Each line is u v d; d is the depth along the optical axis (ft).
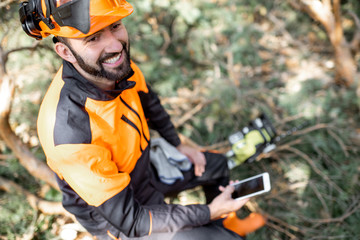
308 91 9.35
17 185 7.06
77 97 4.02
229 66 10.18
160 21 11.11
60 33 3.62
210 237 5.03
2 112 5.83
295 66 10.63
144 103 5.56
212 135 8.71
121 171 4.76
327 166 8.14
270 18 12.05
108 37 3.73
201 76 10.52
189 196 7.43
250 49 10.57
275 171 7.98
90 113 4.10
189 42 10.41
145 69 9.31
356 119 8.82
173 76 9.78
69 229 6.55
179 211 4.76
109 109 4.21
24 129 7.87
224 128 8.82
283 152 8.38
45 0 3.51
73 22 3.46
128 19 8.73
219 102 8.84
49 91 4.27
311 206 7.31
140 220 4.49
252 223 6.79
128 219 4.38
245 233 6.61
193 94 9.66
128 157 4.70
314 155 8.26
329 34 9.05
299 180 7.75
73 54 3.79
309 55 10.91
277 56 11.07
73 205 4.75
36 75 8.38
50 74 8.14
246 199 5.19
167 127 6.07
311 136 8.38
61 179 4.53
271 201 7.32
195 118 8.93
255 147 7.14
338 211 7.33
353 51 9.86
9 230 6.57
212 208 5.03
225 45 11.18
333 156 8.09
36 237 6.66
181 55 10.99
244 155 7.19
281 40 11.60
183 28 10.29
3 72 5.74
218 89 8.98
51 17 3.58
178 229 4.74
